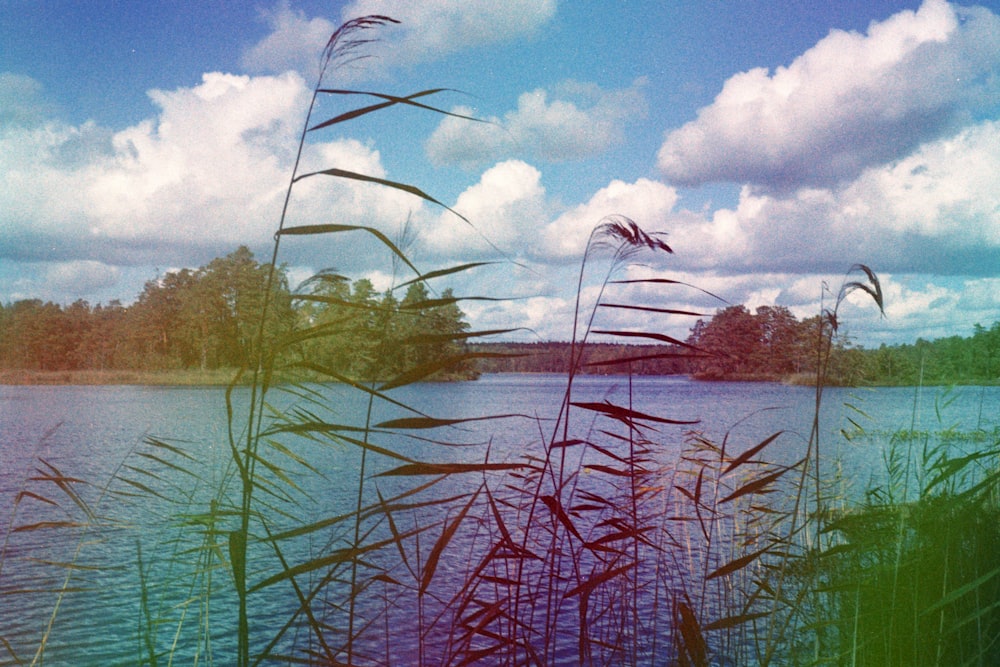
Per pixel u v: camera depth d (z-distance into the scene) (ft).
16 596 20.51
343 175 4.09
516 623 6.36
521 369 380.99
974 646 6.55
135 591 20.22
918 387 8.00
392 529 4.25
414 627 15.39
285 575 4.14
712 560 11.20
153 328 197.16
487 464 4.47
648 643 8.86
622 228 5.09
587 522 15.70
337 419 55.21
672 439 26.17
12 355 241.14
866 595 6.73
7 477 46.96
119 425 84.28
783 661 6.83
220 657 16.12
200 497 12.69
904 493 7.32
